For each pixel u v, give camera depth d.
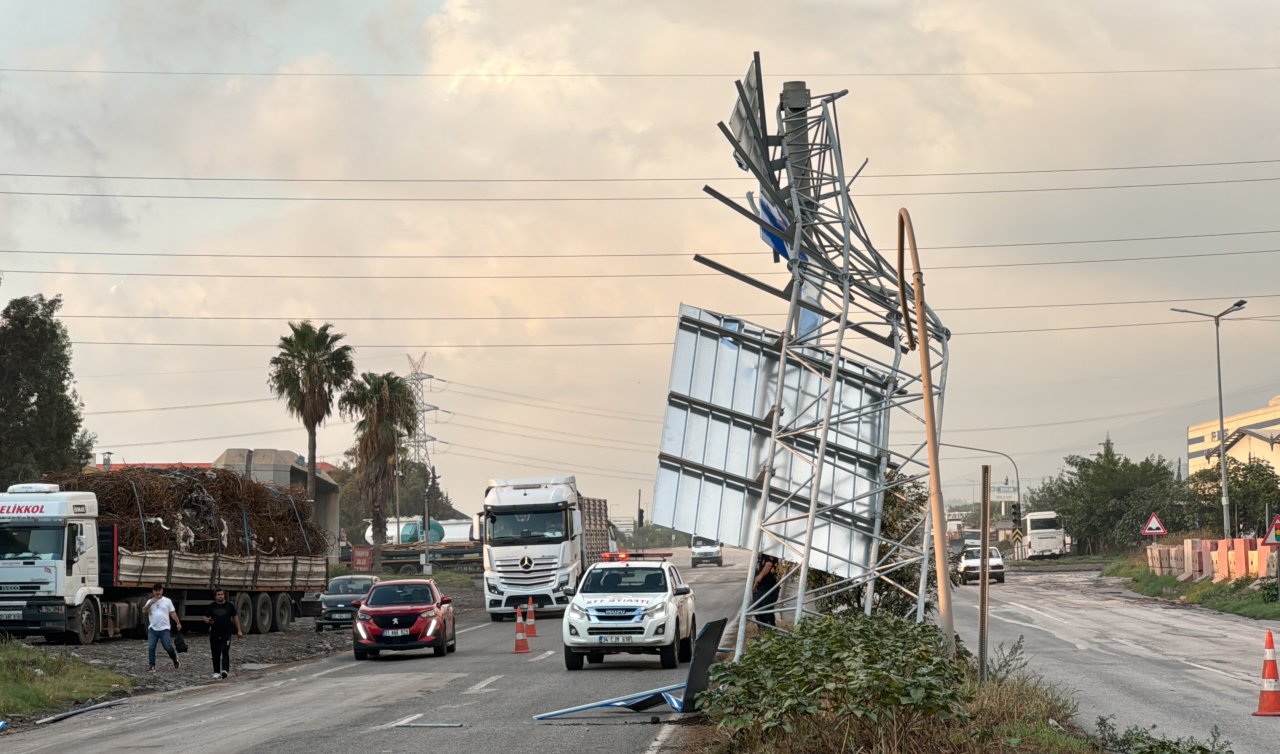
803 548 19.22
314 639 37.94
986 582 16.44
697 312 20.59
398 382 75.75
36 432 67.06
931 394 15.88
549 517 45.00
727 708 12.44
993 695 15.16
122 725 18.09
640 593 24.95
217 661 26.36
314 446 65.12
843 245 19.91
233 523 37.31
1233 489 72.62
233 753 14.16
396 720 17.08
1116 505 90.56
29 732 17.92
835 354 19.23
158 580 33.50
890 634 14.62
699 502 19.88
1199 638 31.09
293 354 64.81
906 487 25.11
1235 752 13.55
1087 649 27.91
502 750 13.93
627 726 15.84
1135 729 13.09
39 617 30.83
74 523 31.31
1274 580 42.94
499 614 45.84
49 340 67.81
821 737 11.79
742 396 20.31
